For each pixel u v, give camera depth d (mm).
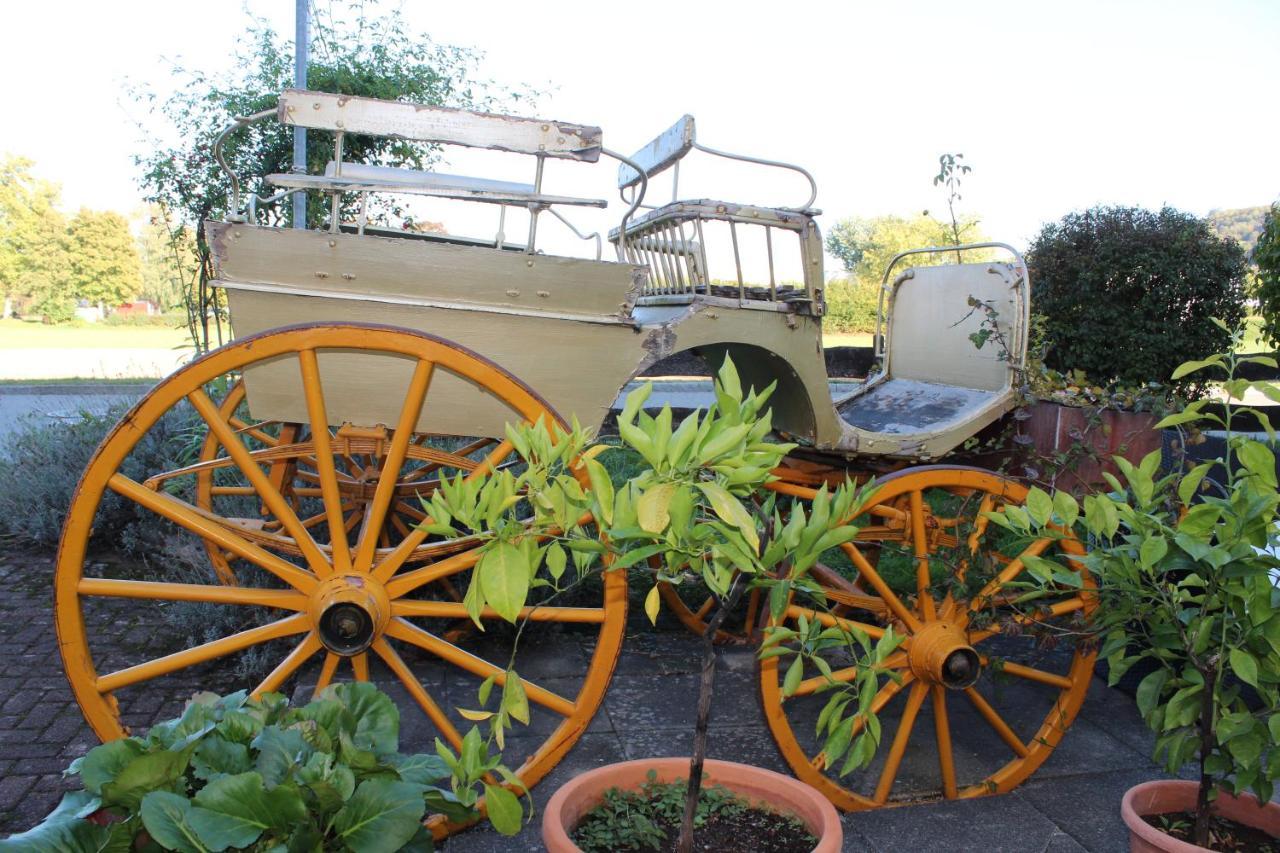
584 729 2717
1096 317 8062
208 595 2605
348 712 2107
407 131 2738
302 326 2551
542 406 2623
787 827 2080
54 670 3793
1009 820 2826
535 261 2832
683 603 4270
